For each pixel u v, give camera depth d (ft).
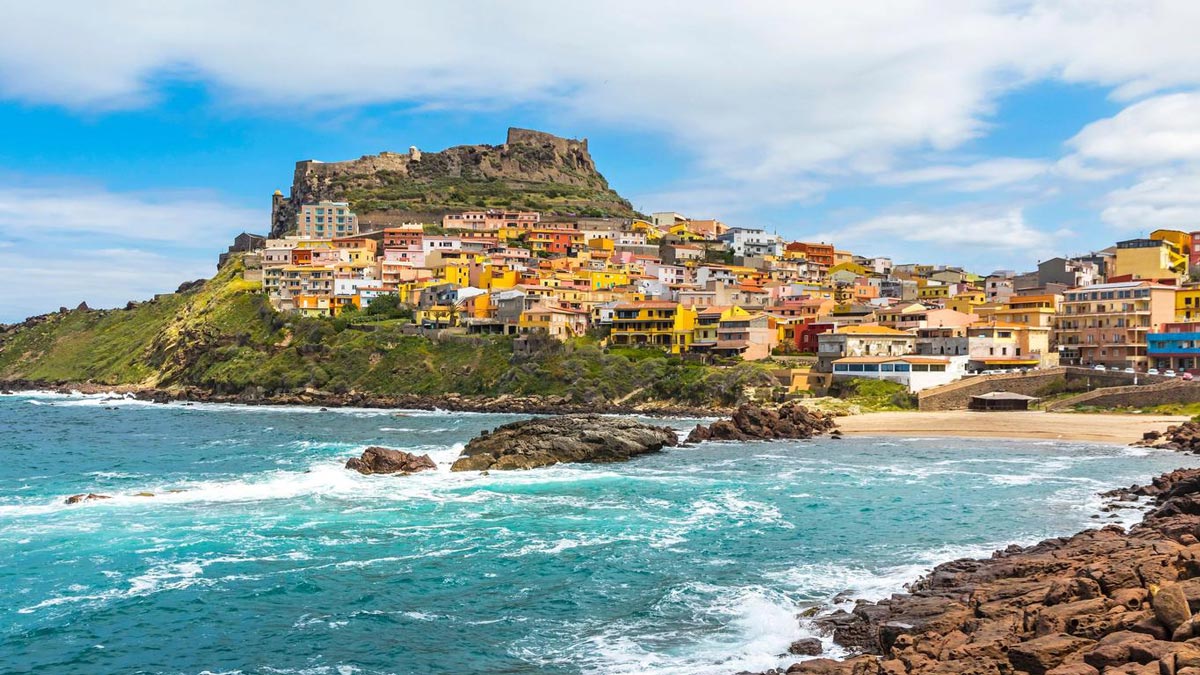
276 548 185.88
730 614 142.51
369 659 128.26
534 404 542.98
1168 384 407.64
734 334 573.74
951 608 126.93
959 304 640.58
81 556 178.91
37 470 298.76
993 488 249.14
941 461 307.17
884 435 387.75
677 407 506.48
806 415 405.59
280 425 465.06
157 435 417.08
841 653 122.62
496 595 155.12
